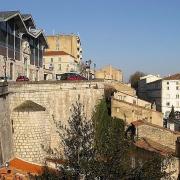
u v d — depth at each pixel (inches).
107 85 2738.7
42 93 1636.3
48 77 2893.7
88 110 1772.9
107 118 1802.4
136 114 2076.8
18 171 1322.6
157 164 765.9
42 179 812.0
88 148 767.1
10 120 1537.9
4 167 1358.3
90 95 1779.0
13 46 2117.4
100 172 737.0
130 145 777.6
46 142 1600.6
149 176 746.8
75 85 1727.4
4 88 1470.2
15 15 2052.2
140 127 1708.9
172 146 1706.4
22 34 2246.6
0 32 1919.3
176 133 1721.2
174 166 1274.6
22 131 1545.3
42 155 1550.2
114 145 753.6
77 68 5270.7
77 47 6077.8
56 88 1675.7
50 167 984.3
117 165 740.7
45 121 1604.3
